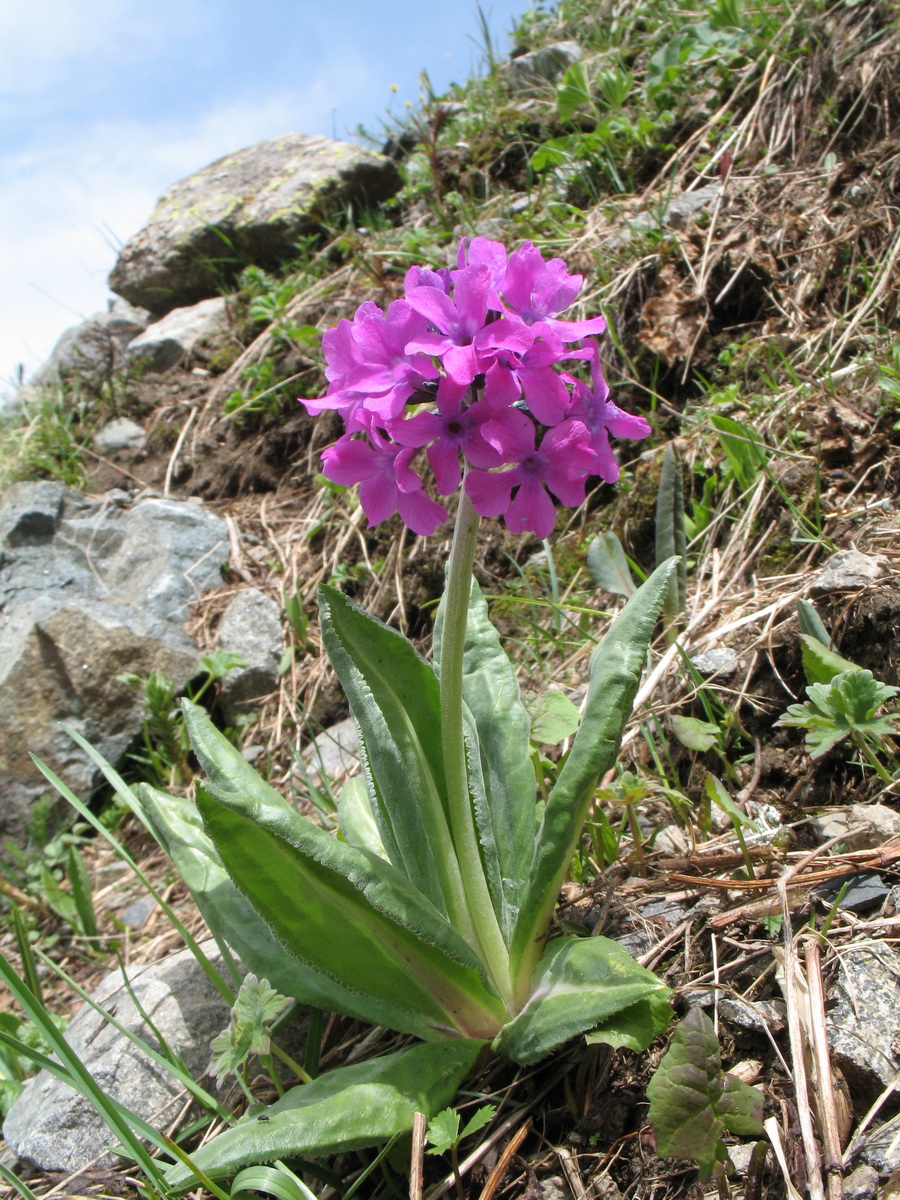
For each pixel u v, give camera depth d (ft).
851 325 1.33
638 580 1.24
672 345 1.47
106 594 1.71
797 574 1.07
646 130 1.85
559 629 1.22
